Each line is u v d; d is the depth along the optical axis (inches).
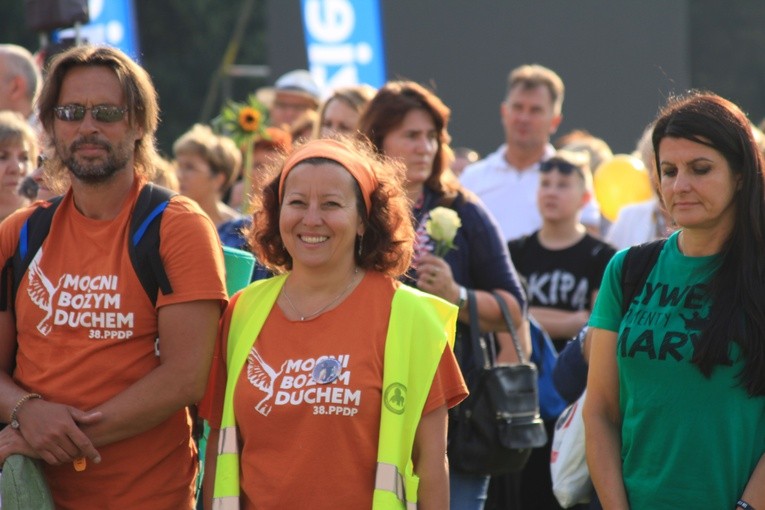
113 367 437.4
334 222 424.5
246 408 418.3
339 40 1263.5
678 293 431.8
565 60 1332.4
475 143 1318.9
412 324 423.2
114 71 447.2
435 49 1296.8
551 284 770.2
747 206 424.2
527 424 555.8
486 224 584.7
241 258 510.6
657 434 427.8
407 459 415.8
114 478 440.8
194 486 464.8
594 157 1127.6
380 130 577.6
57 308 440.1
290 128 1023.6
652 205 812.0
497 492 675.4
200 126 837.8
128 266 438.6
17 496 424.8
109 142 442.6
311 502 408.2
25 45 3221.0
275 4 1275.8
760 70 3912.4
